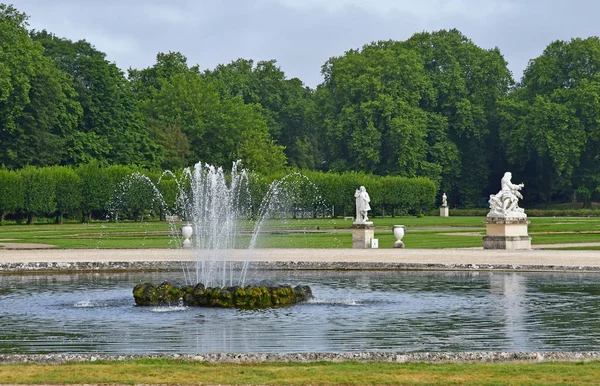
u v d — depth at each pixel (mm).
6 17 85750
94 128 90688
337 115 104812
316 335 17484
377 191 88938
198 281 28031
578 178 103188
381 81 104188
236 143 105938
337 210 88250
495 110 112312
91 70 90812
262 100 129250
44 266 31625
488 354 13867
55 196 73938
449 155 105750
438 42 112188
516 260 32719
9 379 11961
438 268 31328
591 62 103688
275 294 22156
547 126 99875
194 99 109000
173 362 13562
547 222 68312
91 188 75750
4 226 67312
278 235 51438
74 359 13789
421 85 105500
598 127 98250
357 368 12820
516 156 107125
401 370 12602
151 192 77188
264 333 17797
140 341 16906
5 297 24000
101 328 18578
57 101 85312
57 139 83625
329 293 24500
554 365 12984
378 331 17922
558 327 18219
